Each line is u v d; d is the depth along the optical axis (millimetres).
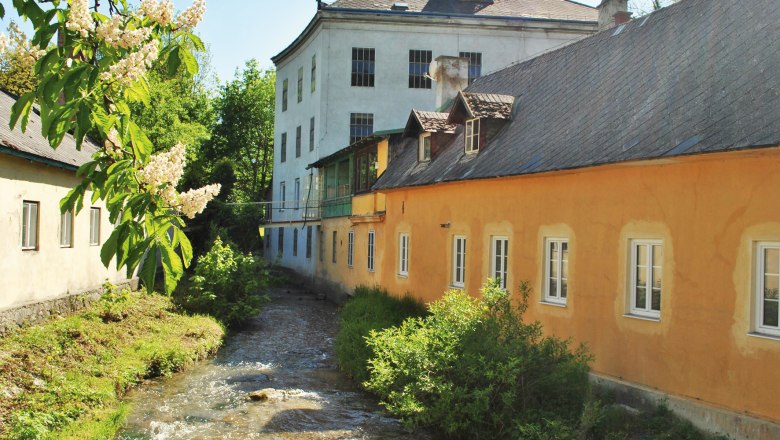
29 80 19781
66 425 9211
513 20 34188
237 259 21109
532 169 12492
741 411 8422
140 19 3822
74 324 14406
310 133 36562
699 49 11305
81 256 17344
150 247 3379
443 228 16844
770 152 8078
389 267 20719
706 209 9055
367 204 23609
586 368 9789
